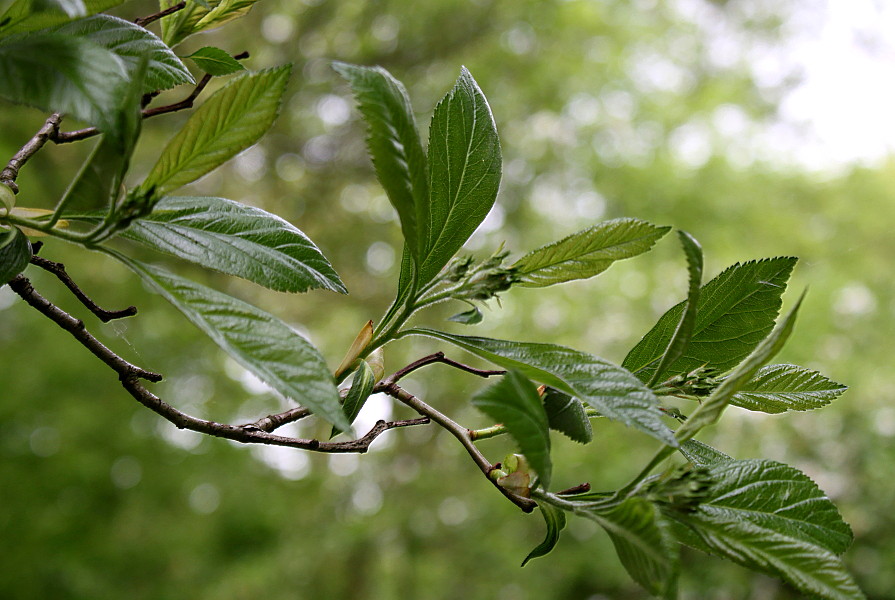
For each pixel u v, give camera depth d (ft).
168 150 2.92
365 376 3.71
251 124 2.96
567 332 38.34
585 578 40.37
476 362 35.12
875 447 32.96
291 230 3.72
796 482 3.30
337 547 36.06
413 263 3.41
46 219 3.43
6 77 2.60
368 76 2.93
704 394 3.91
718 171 42.32
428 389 36.68
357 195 38.01
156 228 3.49
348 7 35.78
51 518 32.42
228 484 37.27
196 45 29.94
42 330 31.71
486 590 37.83
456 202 3.64
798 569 2.90
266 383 2.66
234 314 2.80
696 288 3.09
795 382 3.92
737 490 3.30
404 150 2.97
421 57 38.47
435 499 37.32
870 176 43.65
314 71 35.63
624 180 41.42
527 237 40.98
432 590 37.50
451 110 3.68
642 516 2.71
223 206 3.67
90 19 3.71
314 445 3.86
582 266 3.63
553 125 42.88
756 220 41.19
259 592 36.63
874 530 31.96
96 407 32.42
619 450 34.71
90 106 2.58
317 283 3.62
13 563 31.24
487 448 36.55
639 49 45.11
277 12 34.37
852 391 34.12
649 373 4.00
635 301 39.52
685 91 47.16
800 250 40.93
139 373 3.86
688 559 34.14
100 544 33.58
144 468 34.76
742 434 34.30
